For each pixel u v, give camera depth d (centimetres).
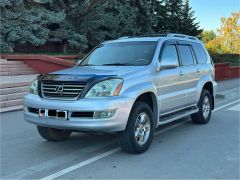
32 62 1989
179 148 724
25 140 780
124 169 598
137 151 674
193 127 925
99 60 798
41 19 2412
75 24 2652
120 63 763
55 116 641
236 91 1720
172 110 809
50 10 2617
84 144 753
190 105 892
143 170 593
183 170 593
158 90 739
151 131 705
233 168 603
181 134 848
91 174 576
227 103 1374
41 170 596
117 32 2847
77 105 623
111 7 2794
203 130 891
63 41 2792
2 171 591
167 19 3366
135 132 667
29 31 2345
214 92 1009
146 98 727
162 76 754
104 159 652
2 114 1070
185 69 859
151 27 3192
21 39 2339
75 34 2564
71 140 784
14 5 2323
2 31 2278
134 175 570
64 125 635
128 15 2877
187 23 3428
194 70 900
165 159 651
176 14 3434
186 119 1026
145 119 691
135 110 661
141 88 674
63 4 2575
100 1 2617
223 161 640
